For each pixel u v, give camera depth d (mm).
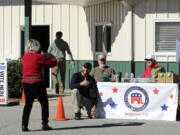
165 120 11766
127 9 16391
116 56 16969
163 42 16266
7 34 19516
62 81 17422
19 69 15719
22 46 19531
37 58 10211
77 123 11375
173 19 16109
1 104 14344
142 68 16344
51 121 11680
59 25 19016
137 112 12023
